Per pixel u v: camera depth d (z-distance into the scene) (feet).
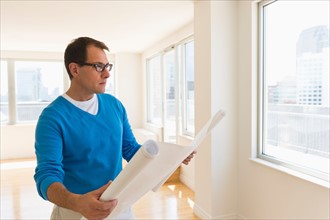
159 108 17.62
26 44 16.96
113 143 3.77
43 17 11.05
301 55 6.86
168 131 15.98
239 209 8.97
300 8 6.87
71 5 9.62
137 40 15.94
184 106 13.57
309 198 6.37
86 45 3.35
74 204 2.15
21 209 10.63
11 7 9.76
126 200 2.23
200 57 9.11
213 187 8.75
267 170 7.68
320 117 6.37
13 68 19.63
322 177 6.28
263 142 8.31
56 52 20.29
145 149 1.68
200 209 9.48
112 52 20.33
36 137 3.17
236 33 8.73
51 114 3.31
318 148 6.46
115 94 21.36
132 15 10.94
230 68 8.72
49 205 11.00
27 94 20.21
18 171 16.01
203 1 8.82
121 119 4.19
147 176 2.08
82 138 3.47
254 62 8.18
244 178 8.68
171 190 12.54
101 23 12.12
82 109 3.62
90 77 3.37
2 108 19.71
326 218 5.97
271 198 7.55
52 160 2.97
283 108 7.53
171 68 15.29
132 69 20.56
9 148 19.33
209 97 8.65
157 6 9.86
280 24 7.55
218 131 8.72
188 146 2.48
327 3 6.12
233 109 8.83
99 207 1.93
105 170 3.67
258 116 8.30
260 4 8.02
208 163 8.86
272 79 7.91
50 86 20.57
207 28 8.63
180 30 13.26
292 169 7.07
